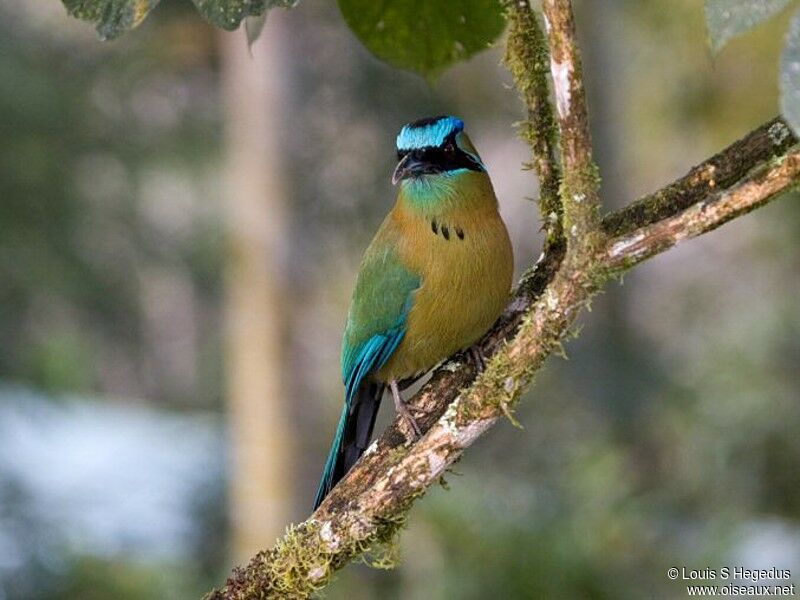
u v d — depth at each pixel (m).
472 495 10.91
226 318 20.34
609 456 11.97
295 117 14.32
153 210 21.67
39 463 18.02
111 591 15.55
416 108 15.30
